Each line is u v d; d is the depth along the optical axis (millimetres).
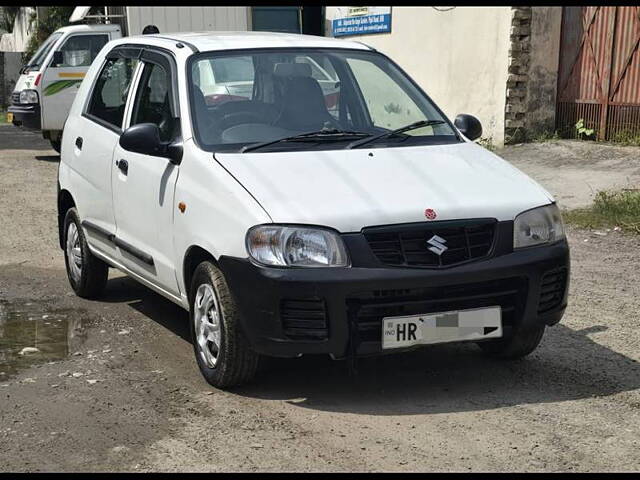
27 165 15023
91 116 7109
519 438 4559
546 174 11516
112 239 6488
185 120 5641
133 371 5633
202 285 5270
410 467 4250
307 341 4750
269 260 4762
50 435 4668
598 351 5887
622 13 12242
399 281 4707
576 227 9227
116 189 6375
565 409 4930
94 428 4750
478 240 4949
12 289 7723
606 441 4520
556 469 4219
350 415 4879
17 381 5496
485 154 5809
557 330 6320
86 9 18625
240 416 4875
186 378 5480
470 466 4254
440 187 5125
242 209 4922
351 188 5012
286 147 5508
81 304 7234
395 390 5250
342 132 5766
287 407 5000
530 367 5613
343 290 4672
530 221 5090
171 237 5578
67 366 5762
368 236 4758
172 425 4770
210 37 6430
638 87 12164
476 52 13562
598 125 12742
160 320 6754
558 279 5227
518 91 13109
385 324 4738
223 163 5262
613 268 7832
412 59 14969
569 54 13047
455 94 14078
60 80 15984
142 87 6387
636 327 6344
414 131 5984
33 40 27953
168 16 17406
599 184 10773
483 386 5301
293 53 6195
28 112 15984
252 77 5953
